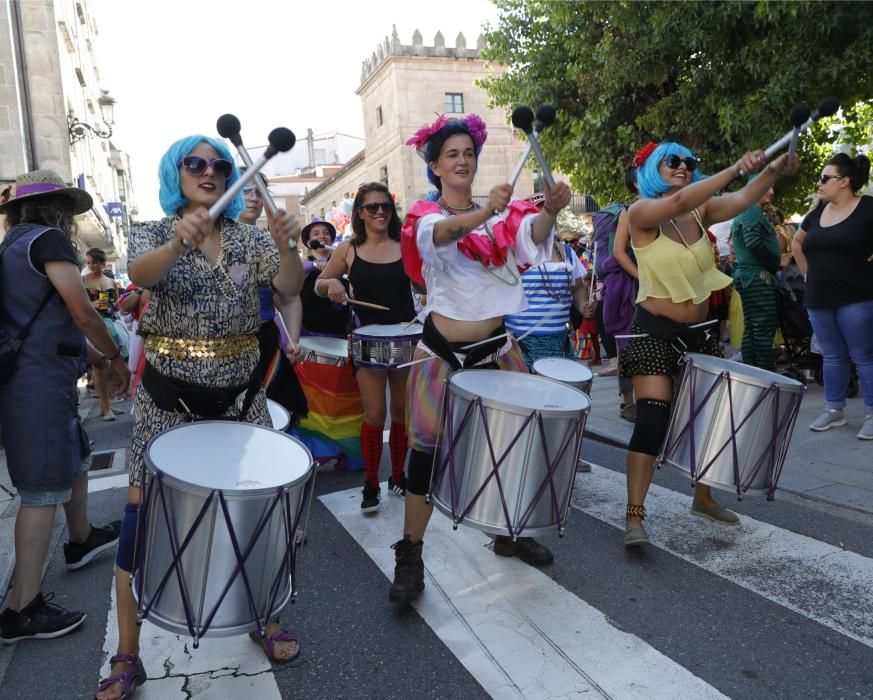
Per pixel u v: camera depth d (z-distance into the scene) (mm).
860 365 4809
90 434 7172
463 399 2666
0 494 4629
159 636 2859
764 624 2723
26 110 14000
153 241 2303
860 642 2572
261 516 2070
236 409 2531
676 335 3365
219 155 2451
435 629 2809
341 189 35719
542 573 3250
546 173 2564
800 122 2803
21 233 2902
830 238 4824
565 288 4625
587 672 2469
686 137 10320
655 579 3139
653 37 9219
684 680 2400
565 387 2982
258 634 2707
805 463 4488
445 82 28031
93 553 3631
